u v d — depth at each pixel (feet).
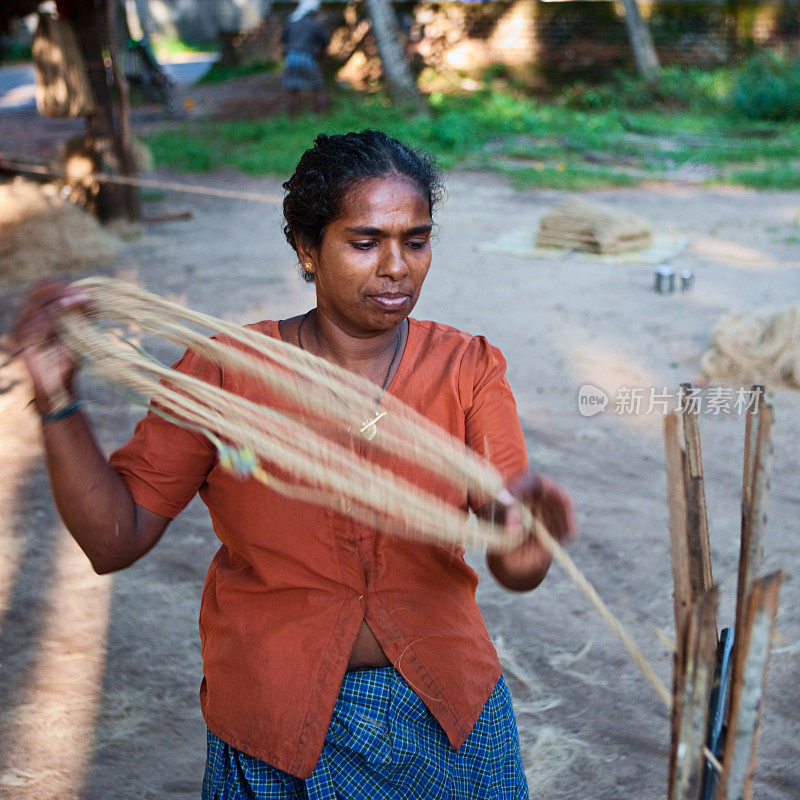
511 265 28.07
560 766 9.21
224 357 4.88
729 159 45.62
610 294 25.07
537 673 10.60
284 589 5.26
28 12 30.53
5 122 63.46
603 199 38.11
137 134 55.26
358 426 4.89
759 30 63.00
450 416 5.33
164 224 34.17
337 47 68.03
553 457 15.96
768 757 9.36
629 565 12.73
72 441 4.93
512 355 20.77
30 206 27.84
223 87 73.26
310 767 5.11
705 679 3.87
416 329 5.54
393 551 5.24
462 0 65.98
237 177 43.37
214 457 5.24
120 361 4.68
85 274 27.32
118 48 31.71
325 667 5.17
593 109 60.59
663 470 15.49
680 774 4.00
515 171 43.42
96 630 11.41
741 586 4.04
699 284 25.79
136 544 5.13
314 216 5.03
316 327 5.53
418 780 5.27
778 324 19.08
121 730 9.75
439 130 50.24
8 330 22.36
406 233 4.99
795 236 30.99
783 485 14.89
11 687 10.40
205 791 5.54
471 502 5.17
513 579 4.85
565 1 64.23
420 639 5.27
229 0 112.68
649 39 61.87
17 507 14.38
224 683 5.36
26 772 9.16
